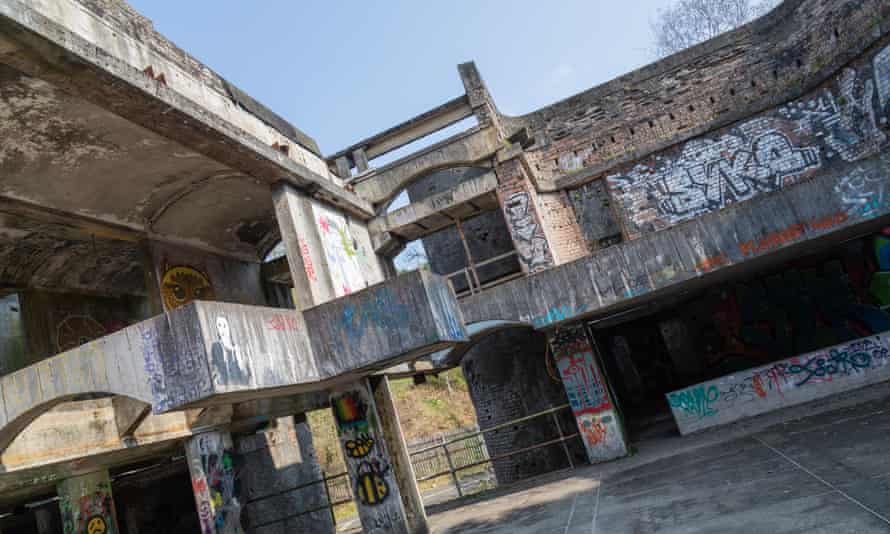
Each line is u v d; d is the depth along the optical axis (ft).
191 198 40.60
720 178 51.88
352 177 50.03
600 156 56.44
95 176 34.24
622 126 56.13
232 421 39.99
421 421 106.63
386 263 49.47
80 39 23.65
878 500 17.22
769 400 37.40
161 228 41.50
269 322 25.23
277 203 36.01
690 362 62.95
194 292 42.88
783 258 40.42
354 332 27.02
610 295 33.73
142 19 31.30
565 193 56.54
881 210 29.89
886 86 42.73
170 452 39.65
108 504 36.01
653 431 45.62
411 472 33.47
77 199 35.12
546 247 45.83
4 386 24.71
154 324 22.18
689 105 54.29
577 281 34.47
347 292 38.73
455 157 48.24
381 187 49.21
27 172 31.19
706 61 54.08
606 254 33.96
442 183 64.08
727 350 58.13
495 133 47.75
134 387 22.33
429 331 25.75
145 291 52.70
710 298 59.06
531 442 52.34
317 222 37.99
